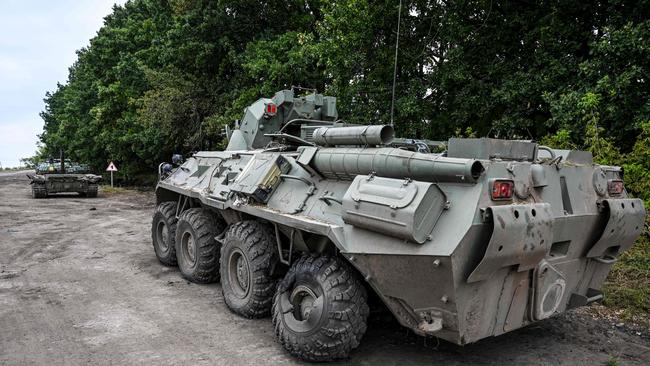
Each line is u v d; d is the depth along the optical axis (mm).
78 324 5219
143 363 4238
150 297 6211
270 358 4340
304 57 14438
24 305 5879
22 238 10797
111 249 9500
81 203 19281
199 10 17953
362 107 12328
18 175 46688
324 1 13211
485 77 11469
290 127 7168
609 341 4770
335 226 4012
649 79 8711
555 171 3975
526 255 3451
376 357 4340
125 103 26109
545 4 10961
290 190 5066
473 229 3250
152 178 28734
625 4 9664
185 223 7004
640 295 5840
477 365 4207
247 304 5262
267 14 17875
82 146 32781
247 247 5215
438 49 12242
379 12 11523
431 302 3545
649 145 7945
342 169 4398
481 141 3570
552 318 5406
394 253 3496
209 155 7508
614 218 4203
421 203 3344
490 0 11336
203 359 4324
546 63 10562
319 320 4031
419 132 12305
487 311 3625
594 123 8219
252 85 17422
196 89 19375
